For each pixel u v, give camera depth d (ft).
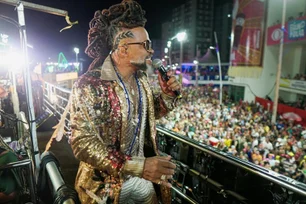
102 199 4.03
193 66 142.41
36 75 23.47
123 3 4.17
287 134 41.06
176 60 244.42
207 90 94.53
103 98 3.87
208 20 226.17
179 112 49.78
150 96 4.69
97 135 3.74
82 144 3.56
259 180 7.25
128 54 4.11
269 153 31.30
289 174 25.88
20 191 7.83
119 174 3.46
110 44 4.30
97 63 4.59
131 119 4.21
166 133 7.99
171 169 3.59
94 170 4.17
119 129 4.06
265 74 78.13
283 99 78.38
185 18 234.17
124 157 3.55
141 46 4.11
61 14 7.73
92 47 4.51
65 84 38.91
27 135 9.51
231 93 92.38
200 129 39.14
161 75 4.88
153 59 4.83
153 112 4.72
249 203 6.72
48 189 7.40
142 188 4.69
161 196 4.86
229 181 7.38
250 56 81.00
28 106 7.59
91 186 4.12
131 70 4.31
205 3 222.07
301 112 54.90
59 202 5.36
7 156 7.72
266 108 69.46
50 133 17.48
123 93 4.07
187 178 8.97
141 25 4.20
